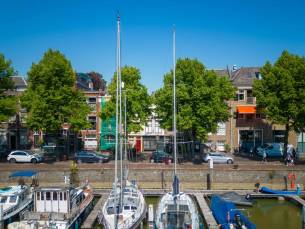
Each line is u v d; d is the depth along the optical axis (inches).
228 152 2588.6
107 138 2635.3
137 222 1247.5
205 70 2160.4
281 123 2095.2
